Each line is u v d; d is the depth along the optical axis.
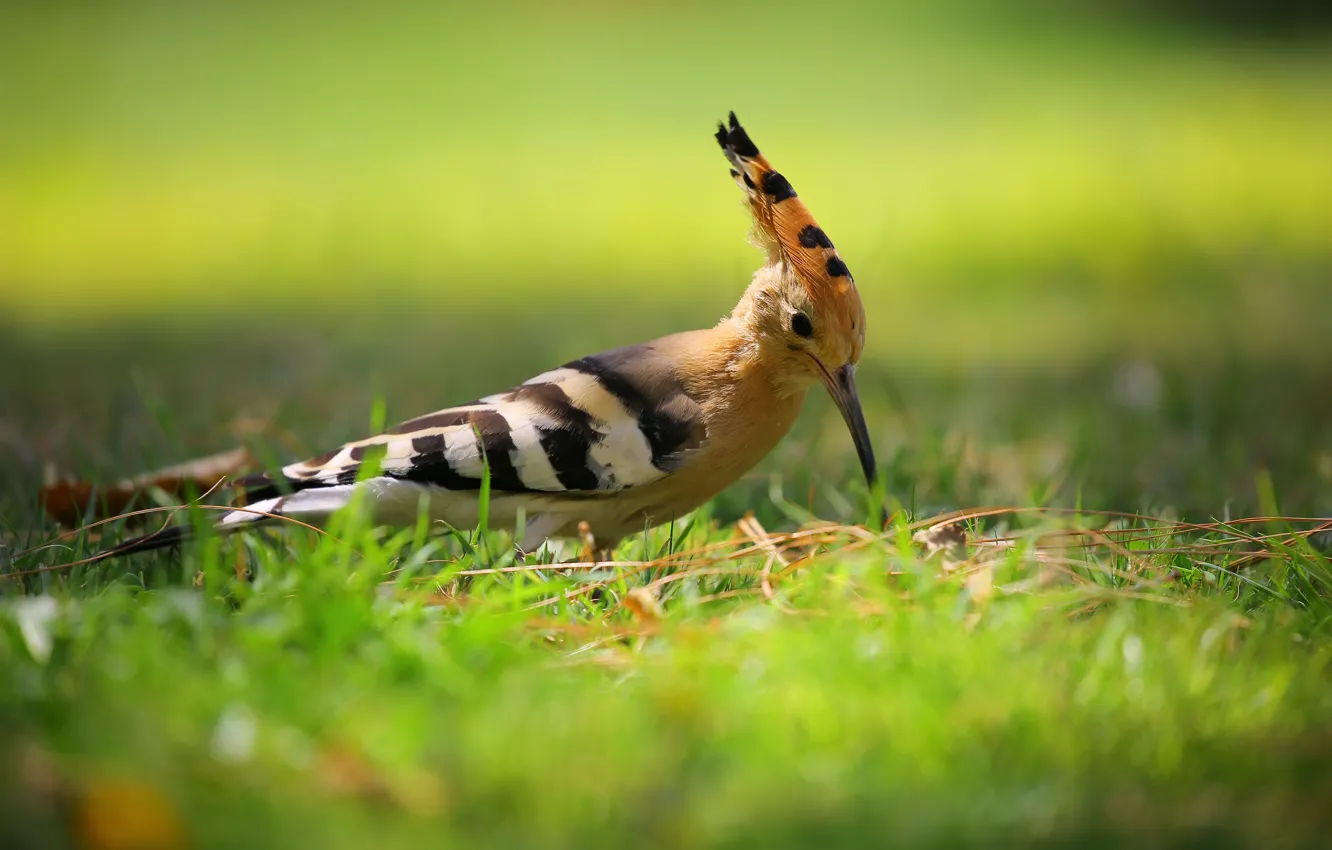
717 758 5.75
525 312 20.25
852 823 5.32
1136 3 56.16
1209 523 9.09
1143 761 5.73
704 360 9.10
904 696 6.07
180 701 5.83
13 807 5.17
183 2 57.12
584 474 8.69
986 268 23.11
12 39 49.84
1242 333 18.53
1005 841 5.23
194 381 16.02
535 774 5.49
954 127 36.34
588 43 53.22
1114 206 27.09
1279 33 51.81
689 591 7.88
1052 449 13.27
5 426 13.55
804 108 39.62
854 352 9.29
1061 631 6.88
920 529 8.62
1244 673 6.57
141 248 25.50
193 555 8.27
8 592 7.67
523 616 7.22
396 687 6.28
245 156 33.91
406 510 8.70
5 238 26.14
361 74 46.53
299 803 5.32
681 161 33.12
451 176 31.70
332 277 23.39
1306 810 5.41
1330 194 28.09
